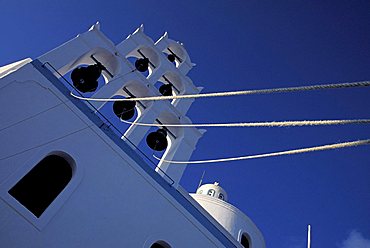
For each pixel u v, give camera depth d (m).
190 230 12.68
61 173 10.96
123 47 17.12
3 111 10.41
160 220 12.01
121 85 15.08
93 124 12.19
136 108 16.41
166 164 14.55
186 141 15.88
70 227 9.83
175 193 13.40
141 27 18.67
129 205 11.45
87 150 11.51
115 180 11.59
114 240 10.47
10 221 8.97
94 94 13.69
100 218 10.55
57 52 13.46
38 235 9.20
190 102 18.34
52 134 11.00
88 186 10.84
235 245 13.94
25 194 10.01
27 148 10.27
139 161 12.91
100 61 15.83
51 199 10.35
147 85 16.14
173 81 19.14
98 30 15.61
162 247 11.95
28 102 11.09
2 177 9.44
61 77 12.68
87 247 9.84
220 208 22.66
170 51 21.34
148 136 15.86
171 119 16.59
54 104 11.63
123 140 13.02
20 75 11.45
